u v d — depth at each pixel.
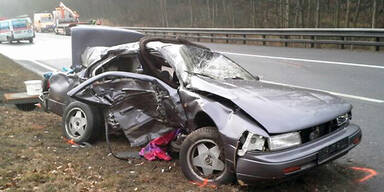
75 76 5.98
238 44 21.22
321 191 4.12
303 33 17.69
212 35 23.19
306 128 3.80
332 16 33.66
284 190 4.09
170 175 4.44
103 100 5.22
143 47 5.10
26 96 7.48
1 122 6.34
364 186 4.27
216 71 5.13
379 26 29.31
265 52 16.47
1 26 29.45
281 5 32.62
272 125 3.72
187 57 5.12
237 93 4.22
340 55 14.22
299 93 4.54
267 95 4.28
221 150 4.05
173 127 4.85
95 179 4.27
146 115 4.96
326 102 4.34
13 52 21.31
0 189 3.89
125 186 4.11
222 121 3.99
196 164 4.26
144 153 4.95
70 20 40.50
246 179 3.76
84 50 7.39
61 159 4.83
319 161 3.79
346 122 4.36
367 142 5.56
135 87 4.98
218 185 4.08
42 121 6.72
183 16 47.53
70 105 5.64
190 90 4.56
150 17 51.19
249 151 3.72
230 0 41.47
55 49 22.06
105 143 5.59
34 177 4.18
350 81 9.59
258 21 36.28
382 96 8.01
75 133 5.63
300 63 12.80
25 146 5.23
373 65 11.59
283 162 3.59
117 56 5.59
